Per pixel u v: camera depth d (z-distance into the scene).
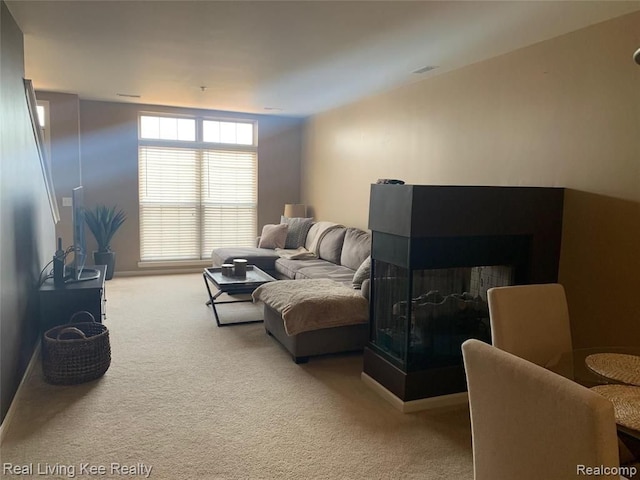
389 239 3.01
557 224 3.12
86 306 3.52
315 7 2.78
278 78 4.61
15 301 2.80
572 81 3.05
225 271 4.74
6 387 2.54
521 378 1.17
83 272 3.96
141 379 3.21
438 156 4.34
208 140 7.05
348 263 5.22
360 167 5.72
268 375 3.34
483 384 1.31
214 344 3.95
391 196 2.95
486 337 3.11
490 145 3.73
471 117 3.92
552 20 2.87
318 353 3.63
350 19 2.96
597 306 2.92
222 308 5.08
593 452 1.00
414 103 4.66
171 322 4.53
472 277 3.03
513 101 3.50
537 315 2.12
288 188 7.54
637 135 2.68
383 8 2.77
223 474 2.18
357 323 3.67
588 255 2.97
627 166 2.74
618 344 2.81
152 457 2.30
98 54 3.86
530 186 3.33
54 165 5.86
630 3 2.58
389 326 3.07
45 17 3.00
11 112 2.78
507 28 3.03
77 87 5.33
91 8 2.85
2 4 2.62
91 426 2.57
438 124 4.32
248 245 7.41
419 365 2.91
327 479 2.16
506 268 3.09
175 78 4.73
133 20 3.04
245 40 3.42
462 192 2.84
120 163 6.50
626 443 1.67
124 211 6.60
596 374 1.81
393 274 3.02
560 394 1.07
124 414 2.71
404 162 4.84
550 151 3.22
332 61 3.94
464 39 3.28
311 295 3.63
